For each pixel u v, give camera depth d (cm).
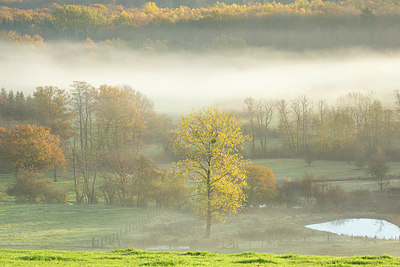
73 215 10975
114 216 10962
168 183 12456
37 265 3153
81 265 3197
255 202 12250
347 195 12525
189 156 8169
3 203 12900
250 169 12250
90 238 8138
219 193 7962
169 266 3209
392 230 9606
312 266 3234
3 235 8238
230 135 8025
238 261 3484
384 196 12656
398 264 3328
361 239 8288
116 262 3394
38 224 9706
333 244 7394
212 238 8144
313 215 11450
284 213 11775
